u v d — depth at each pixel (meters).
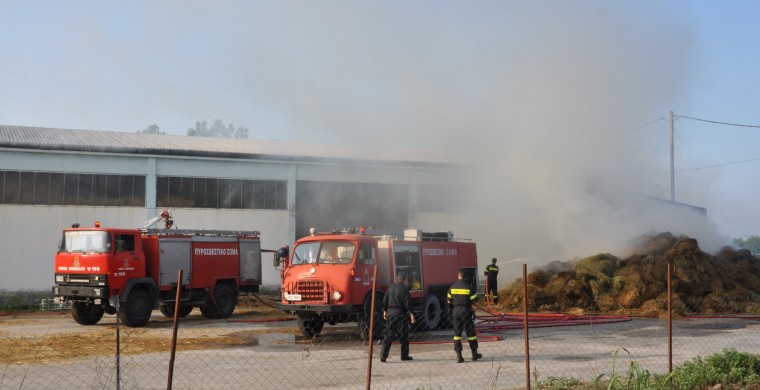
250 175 28.98
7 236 25.08
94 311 19.42
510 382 10.16
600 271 24.50
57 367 11.67
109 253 18.23
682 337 16.11
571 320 19.94
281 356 13.05
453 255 18.92
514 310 23.81
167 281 19.73
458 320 12.15
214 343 15.03
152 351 13.73
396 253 16.52
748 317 21.00
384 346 12.27
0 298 24.77
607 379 9.89
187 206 27.89
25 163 25.48
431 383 10.09
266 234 29.11
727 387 9.05
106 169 26.67
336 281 15.20
